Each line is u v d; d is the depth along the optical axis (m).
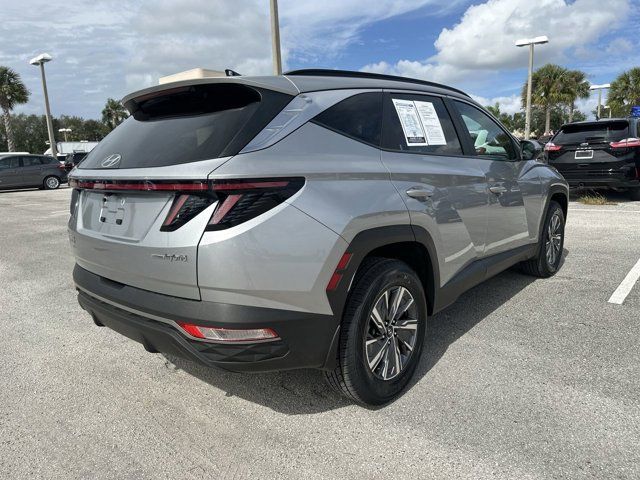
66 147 48.81
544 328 3.69
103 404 2.83
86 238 2.68
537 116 52.41
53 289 5.15
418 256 2.97
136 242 2.31
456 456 2.27
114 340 3.76
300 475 2.19
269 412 2.70
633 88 39.53
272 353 2.21
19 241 8.08
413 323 2.86
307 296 2.24
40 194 18.28
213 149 2.17
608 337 3.49
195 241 2.09
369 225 2.46
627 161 9.34
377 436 2.45
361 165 2.56
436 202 2.96
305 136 2.39
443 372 3.06
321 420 2.61
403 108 3.06
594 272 5.07
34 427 2.61
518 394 2.77
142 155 2.41
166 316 2.25
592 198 10.26
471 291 4.59
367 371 2.55
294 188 2.21
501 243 3.86
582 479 2.09
